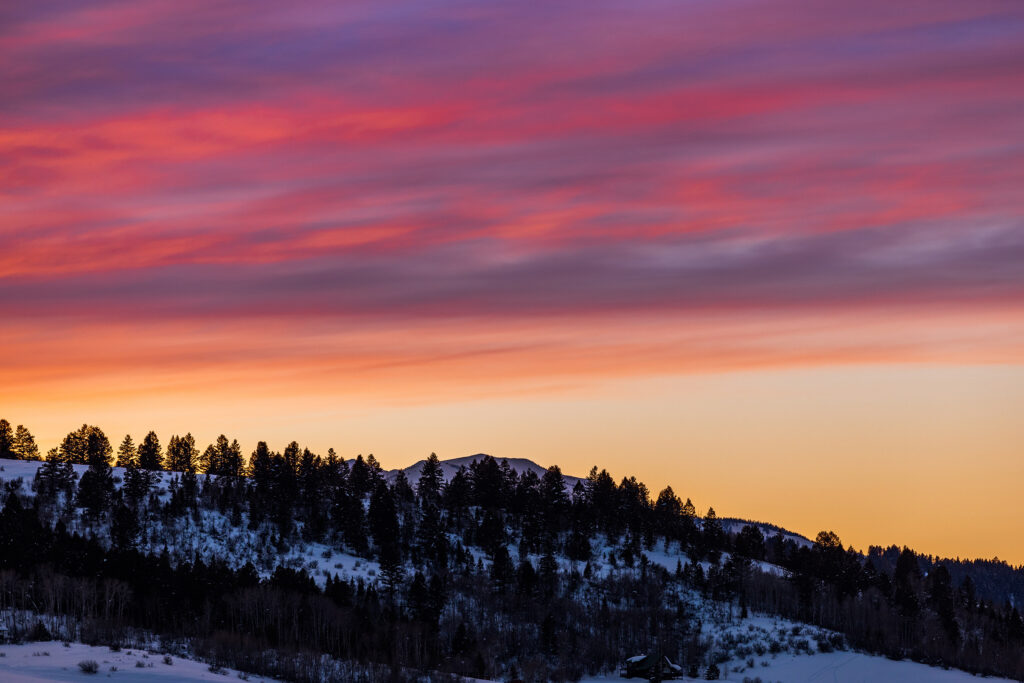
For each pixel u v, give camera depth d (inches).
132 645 5246.1
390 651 6289.4
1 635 4758.9
